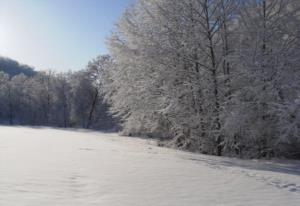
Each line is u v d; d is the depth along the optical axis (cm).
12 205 587
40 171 903
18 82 8850
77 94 7394
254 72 1680
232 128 1655
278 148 1748
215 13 1908
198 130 1955
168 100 1945
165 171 1011
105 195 703
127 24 2288
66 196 671
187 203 682
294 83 1630
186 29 1920
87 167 1007
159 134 2452
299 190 864
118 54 2378
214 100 1831
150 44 2016
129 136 3125
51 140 2073
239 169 1175
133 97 2283
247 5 1878
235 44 1891
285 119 1562
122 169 1005
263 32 1752
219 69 1914
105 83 2859
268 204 709
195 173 1008
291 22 1819
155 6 2055
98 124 6856
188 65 1970
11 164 991
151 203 666
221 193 781
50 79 8362
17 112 8675
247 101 1714
